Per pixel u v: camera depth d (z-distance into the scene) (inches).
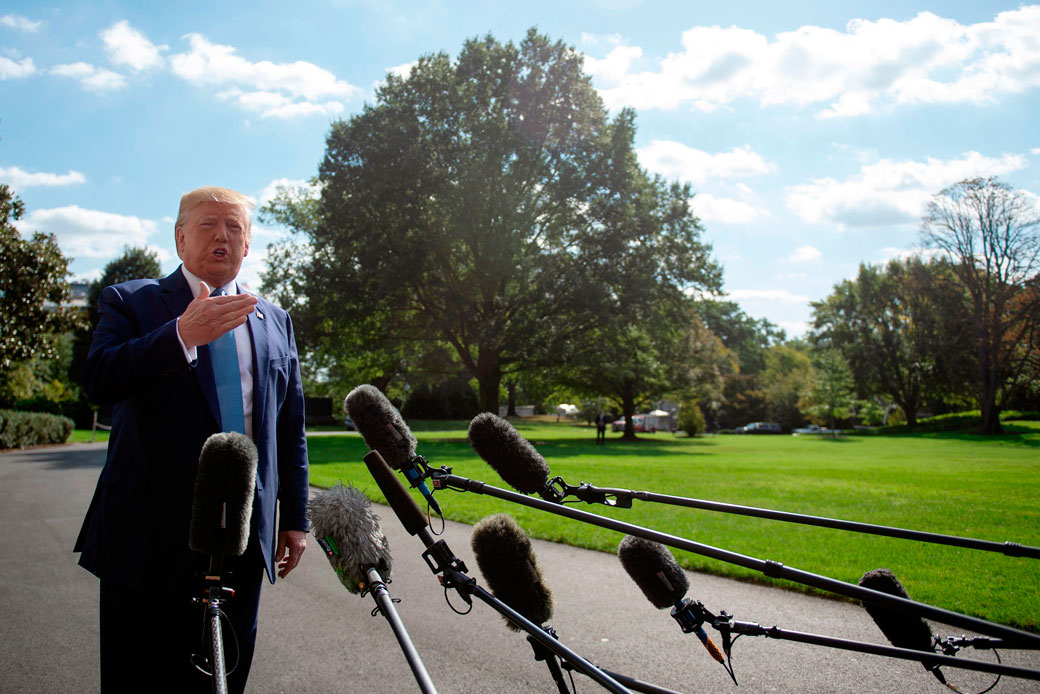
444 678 161.9
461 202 1245.7
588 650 178.5
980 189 1937.7
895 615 93.0
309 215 1491.1
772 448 1309.1
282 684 159.6
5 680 162.7
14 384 1062.4
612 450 1162.0
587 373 1563.7
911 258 2171.5
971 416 2292.1
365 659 174.6
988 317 1966.0
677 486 525.3
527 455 92.6
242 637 91.6
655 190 1430.9
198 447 90.1
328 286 1239.5
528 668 167.6
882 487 534.6
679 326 1512.1
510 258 1229.7
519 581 90.2
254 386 96.8
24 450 1028.5
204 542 77.2
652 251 1333.7
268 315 105.1
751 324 3887.8
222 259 98.7
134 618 87.5
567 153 1299.2
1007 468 777.6
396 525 349.4
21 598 230.8
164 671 88.1
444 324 1267.2
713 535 311.0
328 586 243.8
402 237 1245.1
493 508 393.7
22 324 861.8
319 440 1237.1
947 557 265.3
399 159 1196.5
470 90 1261.1
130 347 82.7
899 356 2374.5
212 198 99.0
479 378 1327.5
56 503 448.8
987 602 204.5
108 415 1792.6
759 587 232.5
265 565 92.7
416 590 239.3
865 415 2647.6
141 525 87.9
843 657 171.6
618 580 246.8
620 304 1302.9
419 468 86.7
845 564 254.1
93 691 157.2
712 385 1968.5
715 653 86.2
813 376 2516.0
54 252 887.1
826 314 2549.2
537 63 1286.9
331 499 79.7
